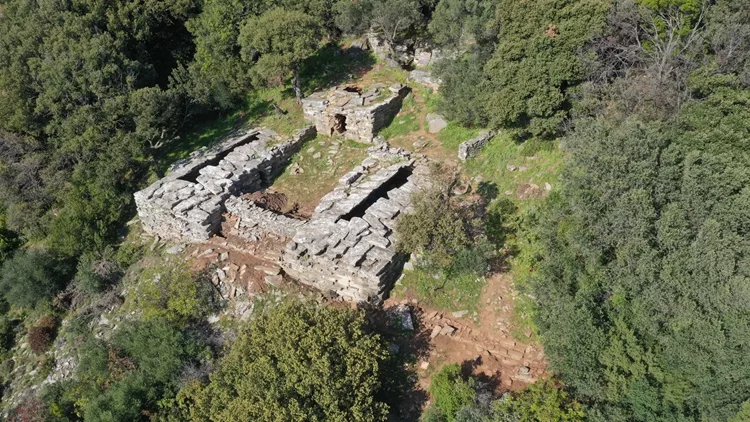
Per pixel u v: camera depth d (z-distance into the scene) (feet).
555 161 88.79
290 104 126.41
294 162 112.37
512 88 88.22
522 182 90.22
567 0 84.23
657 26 84.64
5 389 90.07
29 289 97.86
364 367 64.18
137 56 132.67
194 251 92.38
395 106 116.67
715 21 80.79
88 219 103.60
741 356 56.24
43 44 118.83
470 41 111.75
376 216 85.05
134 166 115.03
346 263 78.18
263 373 63.26
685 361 58.95
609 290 66.54
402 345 75.46
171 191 98.68
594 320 62.85
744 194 61.77
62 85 110.93
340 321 67.72
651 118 76.79
